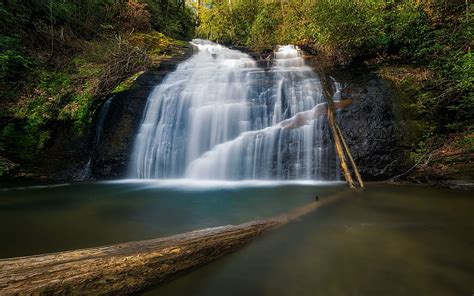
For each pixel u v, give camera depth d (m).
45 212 4.84
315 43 11.87
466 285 2.53
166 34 17.64
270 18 16.70
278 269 2.88
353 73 8.78
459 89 6.41
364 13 8.95
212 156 7.80
